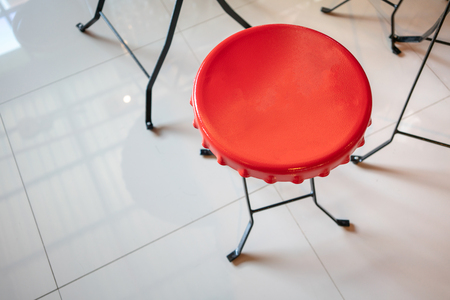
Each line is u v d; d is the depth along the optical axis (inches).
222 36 65.2
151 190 53.8
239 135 26.9
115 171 55.1
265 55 30.2
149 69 62.4
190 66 62.7
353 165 55.1
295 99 28.4
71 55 63.7
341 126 27.0
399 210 51.8
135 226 51.6
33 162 55.9
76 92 60.8
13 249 50.4
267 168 25.6
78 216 52.4
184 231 51.3
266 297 47.3
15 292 48.0
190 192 53.6
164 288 48.0
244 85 29.0
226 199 53.2
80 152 56.5
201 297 47.5
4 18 66.6
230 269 49.0
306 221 51.6
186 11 67.5
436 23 56.3
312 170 25.8
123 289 48.1
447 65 61.2
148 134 57.4
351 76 29.0
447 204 51.8
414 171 54.1
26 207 53.0
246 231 48.1
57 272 49.1
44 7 67.7
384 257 49.0
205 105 27.9
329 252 49.6
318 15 66.8
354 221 51.4
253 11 67.6
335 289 47.5
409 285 47.3
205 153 55.7
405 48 63.1
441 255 48.8
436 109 58.0
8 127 58.4
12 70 62.4
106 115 59.0
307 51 30.2
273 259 49.4
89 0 68.8
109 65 62.9
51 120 58.8
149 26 66.2
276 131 27.0
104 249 50.3
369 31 65.0
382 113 58.2
